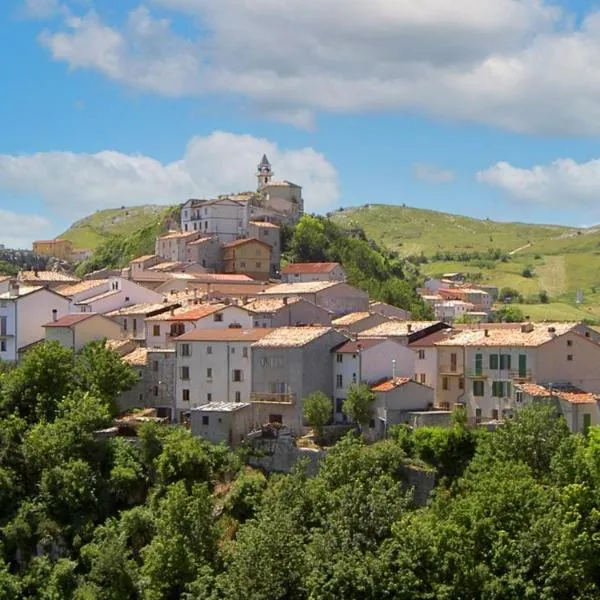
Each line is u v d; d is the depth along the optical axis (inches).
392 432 5821.9
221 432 6146.7
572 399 5792.3
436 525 4744.1
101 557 5300.2
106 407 6402.6
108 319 7682.1
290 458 5910.4
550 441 5329.7
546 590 4478.3
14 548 5679.1
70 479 5861.2
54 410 6565.0
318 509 5137.8
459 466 5551.2
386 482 5167.3
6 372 7126.0
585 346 6225.4
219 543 5364.2
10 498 5925.2
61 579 5339.6
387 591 4507.9
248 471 5910.4
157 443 6082.7
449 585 4525.1
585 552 4527.6
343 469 5329.7
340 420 6387.8
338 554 4675.2
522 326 6683.1
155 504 5753.0
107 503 5925.2
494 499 4822.8
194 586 4852.4
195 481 5846.5
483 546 4729.3
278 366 6358.3
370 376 6338.6
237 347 6555.1
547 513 4753.9
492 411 6240.2
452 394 6427.2
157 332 7406.5
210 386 6648.6
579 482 4904.0
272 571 4704.7
